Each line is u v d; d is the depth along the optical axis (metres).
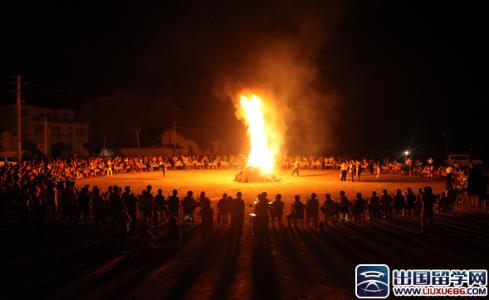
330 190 26.00
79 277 9.93
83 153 68.00
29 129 61.72
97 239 13.80
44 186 17.41
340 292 8.94
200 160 47.66
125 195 15.23
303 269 10.46
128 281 9.64
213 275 10.04
